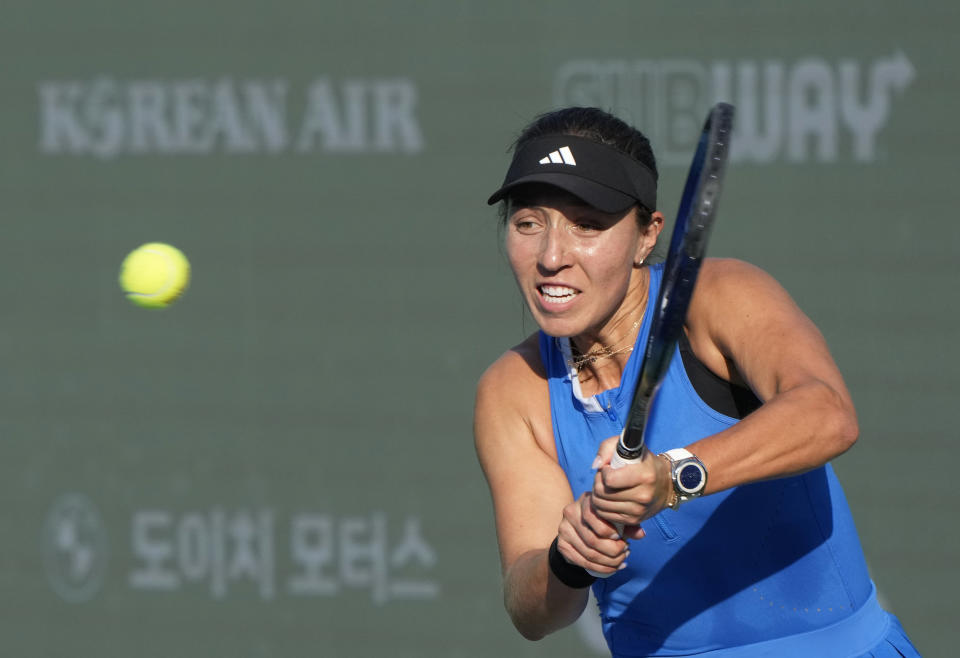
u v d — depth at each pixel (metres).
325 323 22.11
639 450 7.20
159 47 22.62
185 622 22.72
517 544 9.30
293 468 22.23
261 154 22.25
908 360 19.95
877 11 19.89
